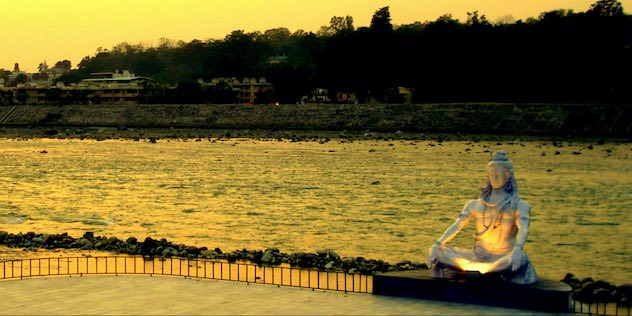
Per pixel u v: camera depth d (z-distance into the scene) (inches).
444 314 1052.5
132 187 3634.4
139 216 2677.2
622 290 1424.7
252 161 5088.6
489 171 1119.6
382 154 5600.4
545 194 3319.4
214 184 3745.1
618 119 7431.1
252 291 1234.6
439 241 1148.5
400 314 1061.8
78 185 3730.3
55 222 2541.8
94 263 1729.8
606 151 5762.8
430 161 5009.8
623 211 2778.1
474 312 1059.9
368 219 2586.1
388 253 1975.9
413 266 1733.5
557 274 1726.1
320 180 3897.6
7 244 1985.7
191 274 1592.0
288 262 1766.7
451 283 1115.9
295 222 2522.1
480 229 1126.4
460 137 7303.2
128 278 1347.2
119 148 6461.6
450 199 3137.3
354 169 4480.8
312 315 1071.0
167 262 1763.0
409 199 3134.8
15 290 1254.3
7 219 2598.4
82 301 1174.3
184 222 2534.5
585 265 1834.4
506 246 1113.4
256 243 2130.9
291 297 1187.9
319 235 2266.2
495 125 7849.4
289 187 3590.1
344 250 2021.4
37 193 3395.7
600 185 3656.5
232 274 1604.3
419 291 1139.3
